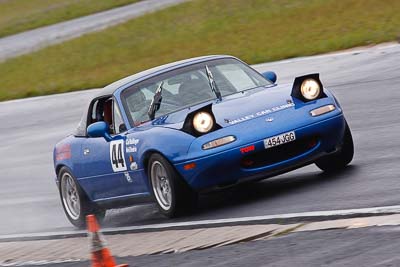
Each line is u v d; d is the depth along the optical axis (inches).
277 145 888.3
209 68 1019.3
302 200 867.4
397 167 938.1
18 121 2249.0
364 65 1905.8
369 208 760.3
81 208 1079.0
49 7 5354.3
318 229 729.6
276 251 689.6
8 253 973.2
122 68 2837.1
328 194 867.4
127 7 4544.8
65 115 2170.3
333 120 920.9
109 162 999.0
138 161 943.7
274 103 928.3
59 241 988.6
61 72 3075.8
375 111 1403.8
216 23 3257.9
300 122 901.8
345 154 971.3
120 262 781.3
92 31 3848.4
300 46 2397.9
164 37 3262.8
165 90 994.1
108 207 1047.0
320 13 2923.2
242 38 2871.6
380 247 637.3
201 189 895.1
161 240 837.8
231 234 784.3
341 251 648.4
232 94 986.1
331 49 2241.6
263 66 2249.0
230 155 877.2
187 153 885.2
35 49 3742.6
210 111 900.0
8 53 3846.0
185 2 3897.6
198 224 861.8
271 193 947.3
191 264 707.4
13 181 1539.1
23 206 1296.8
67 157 1089.4
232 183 893.2
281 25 2918.3
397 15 2529.5
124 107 1002.7
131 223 1013.2
